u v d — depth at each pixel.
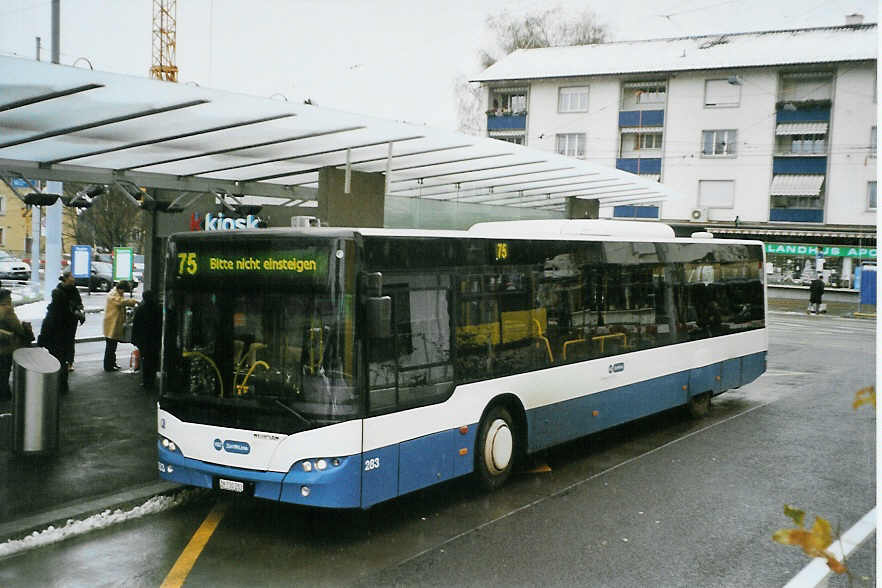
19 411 9.37
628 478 9.40
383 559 6.66
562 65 51.69
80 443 9.98
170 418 7.40
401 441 7.31
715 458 10.45
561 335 9.77
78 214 48.00
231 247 7.27
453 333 8.04
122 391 13.45
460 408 8.09
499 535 7.30
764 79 46.75
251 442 6.93
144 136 10.54
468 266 8.27
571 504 8.31
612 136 50.53
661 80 49.34
